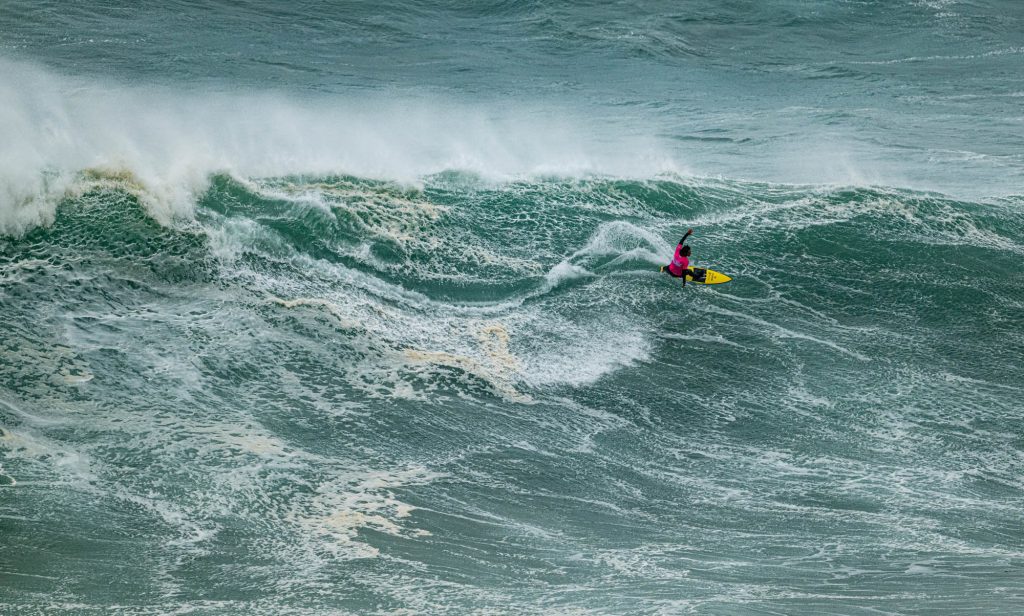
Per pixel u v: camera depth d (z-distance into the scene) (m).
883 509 39.91
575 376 49.69
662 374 50.59
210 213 54.84
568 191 66.62
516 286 56.75
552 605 31.72
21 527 33.41
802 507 39.88
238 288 50.59
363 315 50.91
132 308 47.81
